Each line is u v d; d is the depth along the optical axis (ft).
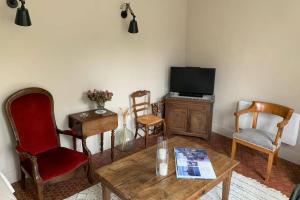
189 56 13.99
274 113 10.16
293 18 9.78
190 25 13.53
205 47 13.11
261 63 11.10
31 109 8.21
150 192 5.88
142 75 12.20
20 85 8.31
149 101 12.60
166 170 6.56
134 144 11.96
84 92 10.08
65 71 9.33
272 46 10.59
